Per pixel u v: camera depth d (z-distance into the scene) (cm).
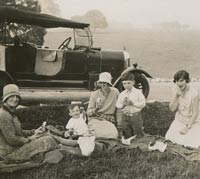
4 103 471
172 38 3291
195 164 471
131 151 518
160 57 2847
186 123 564
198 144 545
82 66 1026
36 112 837
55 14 2600
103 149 523
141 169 445
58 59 995
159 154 506
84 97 1101
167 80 2211
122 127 593
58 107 899
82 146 496
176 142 564
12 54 948
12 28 1191
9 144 462
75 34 1042
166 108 966
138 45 3095
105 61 1051
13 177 427
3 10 884
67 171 438
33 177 424
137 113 588
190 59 2839
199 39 3256
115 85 1012
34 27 1424
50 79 1005
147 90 1055
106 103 592
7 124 456
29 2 1562
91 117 588
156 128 724
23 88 973
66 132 548
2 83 893
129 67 1062
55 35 2592
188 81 561
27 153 463
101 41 3002
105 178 418
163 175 425
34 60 970
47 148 475
